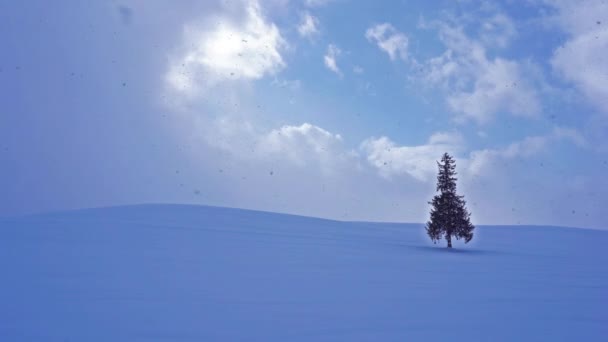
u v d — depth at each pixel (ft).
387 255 98.22
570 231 226.58
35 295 43.70
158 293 46.62
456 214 134.92
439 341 31.91
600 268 88.79
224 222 148.46
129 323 34.99
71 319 35.68
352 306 43.37
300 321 36.88
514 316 40.45
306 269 68.59
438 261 91.04
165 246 87.15
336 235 142.61
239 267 67.26
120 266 62.80
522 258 106.52
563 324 37.76
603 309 44.62
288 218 189.67
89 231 104.68
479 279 65.36
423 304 45.16
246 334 32.68
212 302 43.34
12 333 31.71
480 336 33.45
